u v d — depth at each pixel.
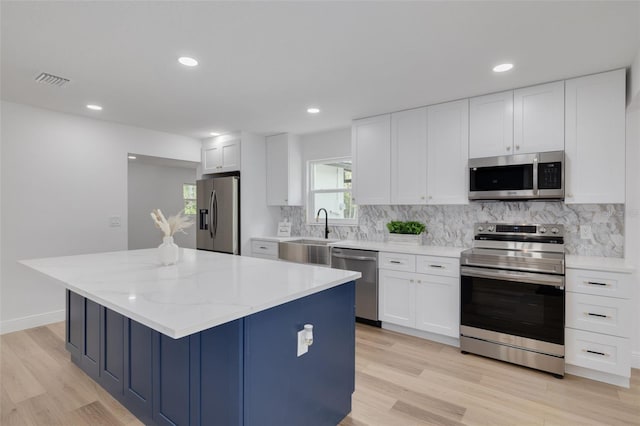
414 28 1.96
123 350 2.03
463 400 2.16
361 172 3.86
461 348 2.87
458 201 3.18
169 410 1.68
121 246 4.18
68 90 3.00
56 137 3.67
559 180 2.64
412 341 3.12
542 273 2.50
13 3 1.70
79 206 3.85
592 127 2.57
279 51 2.25
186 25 1.93
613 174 2.50
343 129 4.43
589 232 2.83
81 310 2.46
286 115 3.78
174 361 1.64
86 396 2.21
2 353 2.87
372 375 2.48
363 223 4.24
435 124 3.32
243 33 2.02
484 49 2.21
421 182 3.41
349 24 1.92
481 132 3.06
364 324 3.59
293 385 1.60
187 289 1.59
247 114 3.75
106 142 4.07
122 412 2.05
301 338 1.64
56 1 1.69
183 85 2.87
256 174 4.75
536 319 2.52
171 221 2.33
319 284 1.71
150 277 1.87
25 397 2.21
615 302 2.29
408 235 3.65
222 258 2.60
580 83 2.62
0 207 3.33
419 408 2.07
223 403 1.40
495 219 3.27
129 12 1.80
